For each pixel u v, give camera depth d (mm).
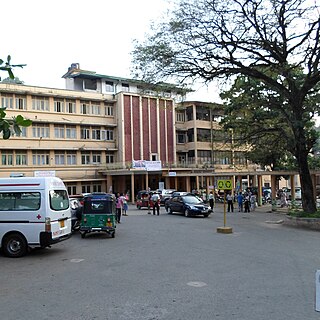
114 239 16438
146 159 55906
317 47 21000
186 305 6957
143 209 37625
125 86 58719
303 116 24781
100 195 17203
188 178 51938
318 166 36719
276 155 34594
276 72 23812
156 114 57375
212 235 17312
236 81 24406
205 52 21234
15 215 12703
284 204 36062
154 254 12469
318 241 15312
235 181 52281
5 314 6652
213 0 20219
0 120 5641
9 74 5617
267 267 10195
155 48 21281
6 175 46312
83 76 55938
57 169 50281
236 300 7211
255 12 20672
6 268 10750
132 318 6309
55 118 50469
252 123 27391
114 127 55844
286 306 6805
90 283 8742
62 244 15242
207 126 60219
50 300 7453
